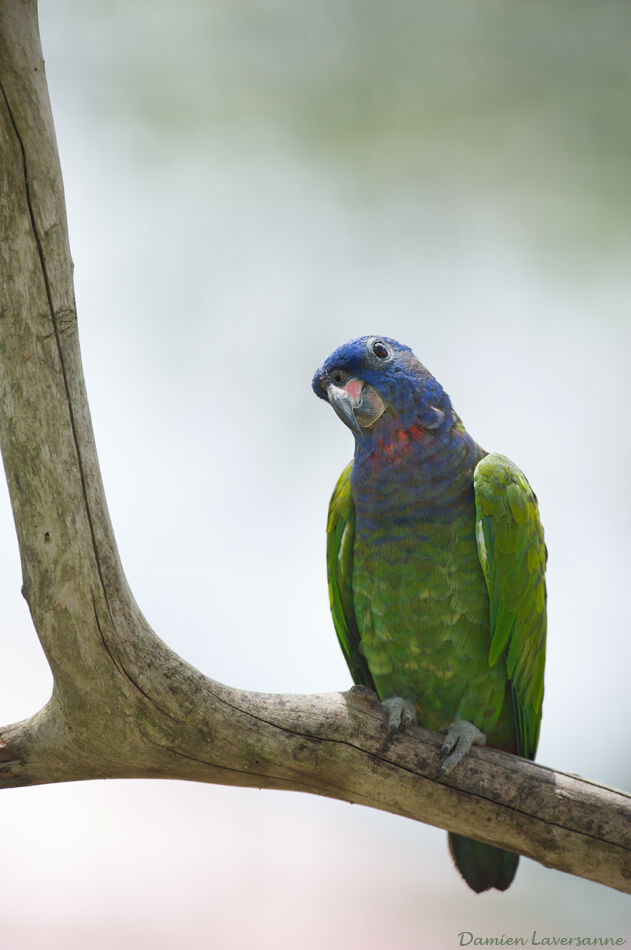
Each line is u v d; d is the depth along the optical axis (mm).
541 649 11039
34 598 7953
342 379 10828
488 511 10445
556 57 17188
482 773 9289
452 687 10867
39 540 7816
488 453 11250
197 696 8500
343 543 11383
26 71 6941
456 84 17219
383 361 10672
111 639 8109
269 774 8984
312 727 8977
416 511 10570
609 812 9047
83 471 7789
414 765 9258
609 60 17125
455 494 10609
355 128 17188
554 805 9117
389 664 11055
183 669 8461
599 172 17016
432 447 10586
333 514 11570
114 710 8352
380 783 9234
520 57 17219
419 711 11180
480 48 17250
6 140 7004
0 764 8562
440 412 10711
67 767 8695
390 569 10680
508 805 9203
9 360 7516
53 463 7680
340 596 11609
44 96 7074
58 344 7562
